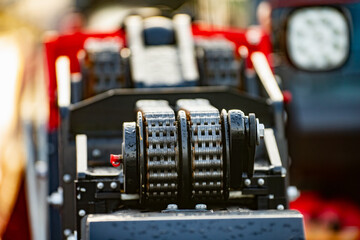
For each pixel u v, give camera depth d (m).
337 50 7.43
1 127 14.47
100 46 7.00
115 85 6.75
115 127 6.17
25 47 26.09
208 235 4.25
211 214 4.36
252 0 12.62
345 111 11.83
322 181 11.71
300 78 11.82
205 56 7.09
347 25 7.41
